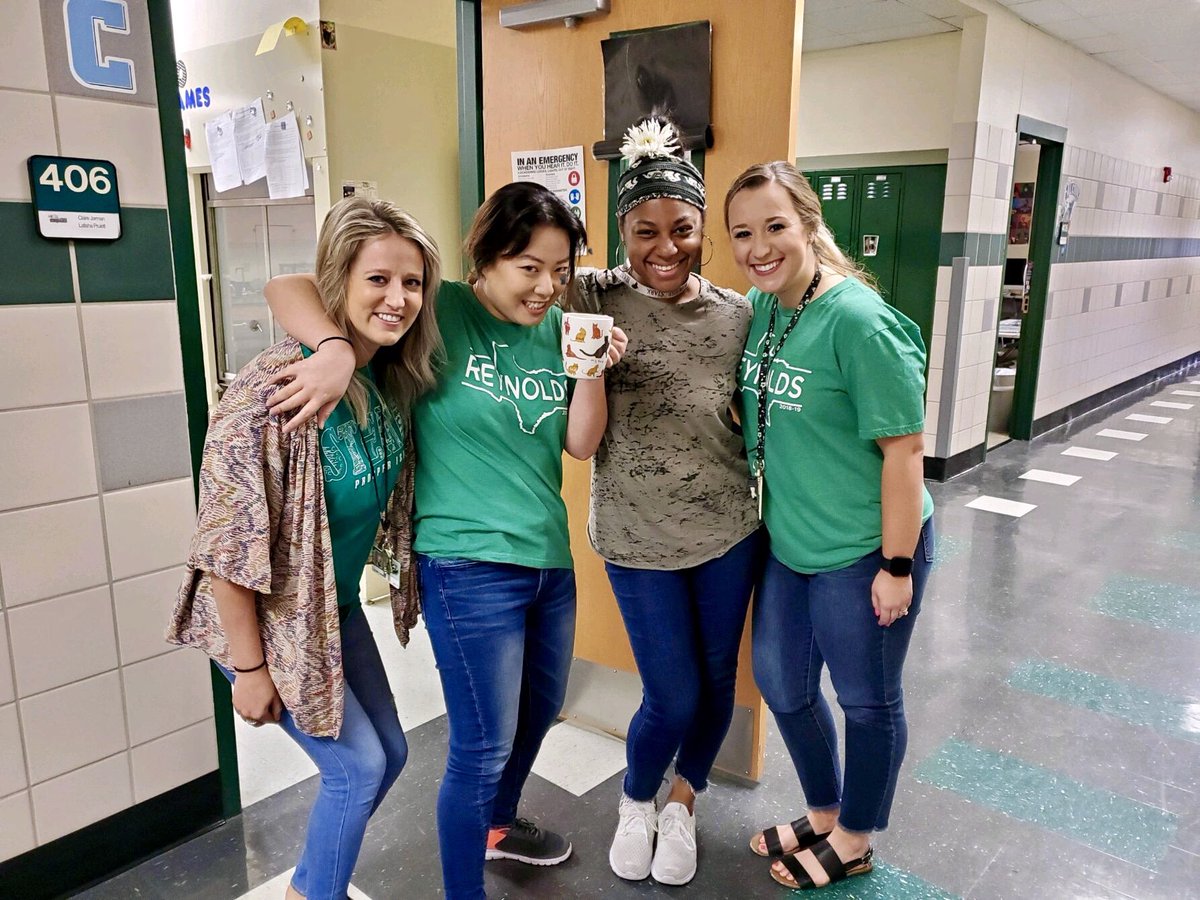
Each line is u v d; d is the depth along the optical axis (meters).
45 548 1.69
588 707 2.49
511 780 1.83
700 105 1.95
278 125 3.08
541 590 1.55
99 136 1.66
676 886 1.87
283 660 1.31
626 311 1.63
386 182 3.14
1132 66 6.38
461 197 2.66
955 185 4.96
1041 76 5.45
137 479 1.80
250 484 1.22
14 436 1.62
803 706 1.80
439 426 1.44
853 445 1.57
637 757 1.86
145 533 1.83
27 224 1.59
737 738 2.25
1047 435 6.74
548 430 1.51
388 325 1.28
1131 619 3.31
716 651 1.80
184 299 1.84
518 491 1.48
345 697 1.43
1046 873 1.92
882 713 1.70
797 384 1.56
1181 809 2.15
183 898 1.81
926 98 5.09
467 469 1.45
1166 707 2.66
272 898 1.81
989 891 1.86
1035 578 3.73
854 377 1.49
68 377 1.67
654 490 1.66
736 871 1.93
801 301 1.57
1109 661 2.97
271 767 2.30
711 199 2.00
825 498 1.59
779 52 1.85
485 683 1.49
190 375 1.87
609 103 2.09
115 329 1.73
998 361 6.63
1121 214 7.36
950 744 2.44
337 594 1.43
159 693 1.90
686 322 1.63
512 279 1.39
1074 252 6.55
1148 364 9.19
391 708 1.55
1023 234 6.29
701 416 1.63
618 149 2.08
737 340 1.67
